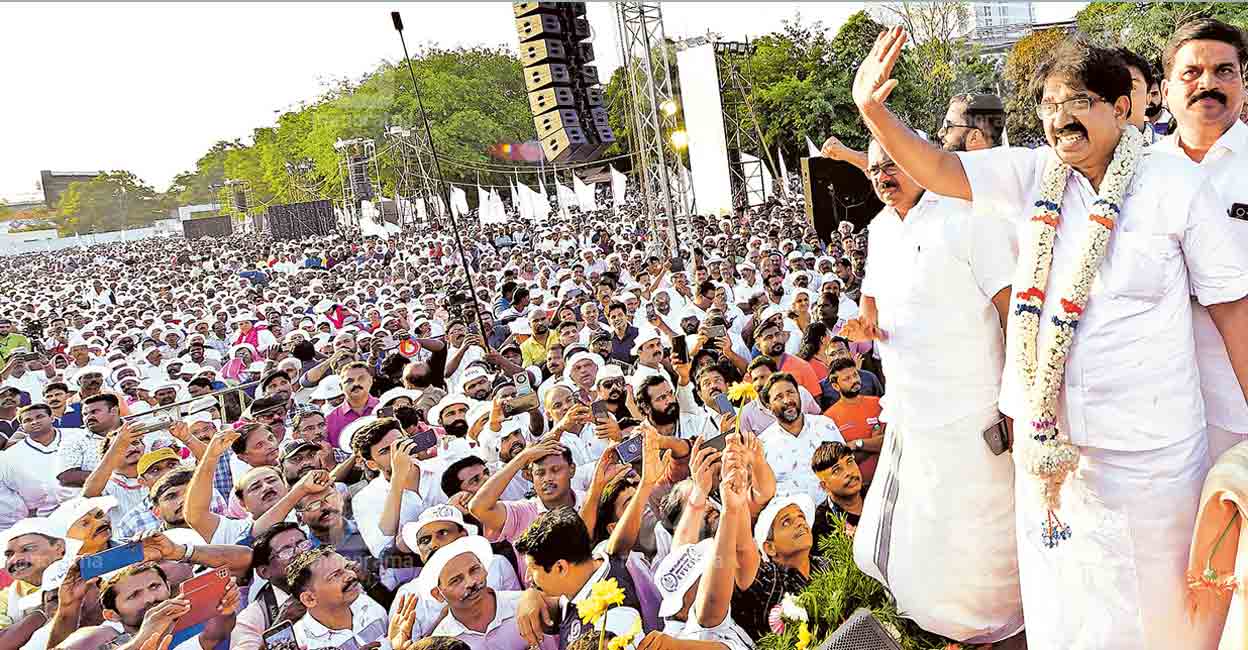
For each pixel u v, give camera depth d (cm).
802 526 388
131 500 611
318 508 521
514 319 1397
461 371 995
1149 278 219
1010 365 250
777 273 1315
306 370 1134
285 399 768
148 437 682
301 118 6919
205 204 7356
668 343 930
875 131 247
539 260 2416
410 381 864
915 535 307
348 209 5681
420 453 584
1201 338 247
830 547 402
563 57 2320
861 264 1482
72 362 1416
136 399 1016
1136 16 1906
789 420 558
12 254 5944
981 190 247
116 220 6688
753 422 615
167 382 1069
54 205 6384
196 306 2280
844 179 1465
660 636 327
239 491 551
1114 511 231
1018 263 252
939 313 285
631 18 1549
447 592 409
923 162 246
